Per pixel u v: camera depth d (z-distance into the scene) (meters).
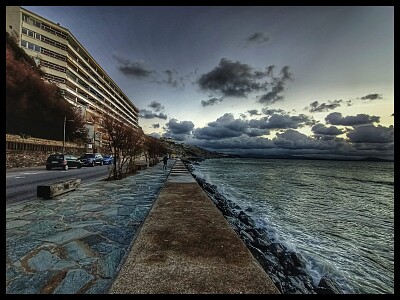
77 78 49.47
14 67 22.52
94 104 56.44
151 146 35.69
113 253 3.63
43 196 7.50
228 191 20.53
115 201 7.50
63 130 32.09
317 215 13.32
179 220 4.75
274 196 19.22
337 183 34.47
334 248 8.04
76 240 4.11
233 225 8.73
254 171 52.19
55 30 43.91
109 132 14.43
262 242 6.86
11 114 22.09
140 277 2.49
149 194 8.95
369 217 13.76
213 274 2.59
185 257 2.99
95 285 2.73
